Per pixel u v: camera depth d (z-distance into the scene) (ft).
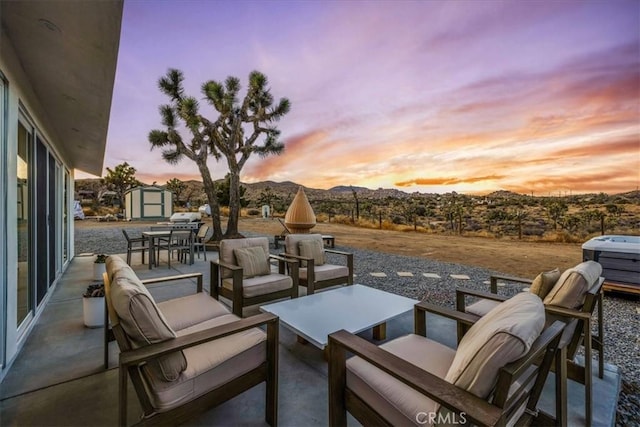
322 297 9.25
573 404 5.66
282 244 28.68
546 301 5.99
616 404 5.74
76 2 6.04
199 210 67.10
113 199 84.53
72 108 12.12
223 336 4.71
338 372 4.62
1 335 6.77
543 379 4.10
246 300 9.61
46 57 8.33
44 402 5.72
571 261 20.12
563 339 4.94
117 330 4.46
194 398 4.47
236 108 30.53
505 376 3.03
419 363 4.81
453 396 3.18
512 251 24.25
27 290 9.27
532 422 4.56
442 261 20.57
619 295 12.77
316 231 40.50
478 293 7.47
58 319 10.05
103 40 7.38
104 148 19.36
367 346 4.34
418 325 6.41
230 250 10.65
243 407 5.63
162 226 26.11
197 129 27.20
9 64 7.44
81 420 5.25
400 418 3.79
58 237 15.72
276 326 5.34
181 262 20.35
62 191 17.46
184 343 4.33
